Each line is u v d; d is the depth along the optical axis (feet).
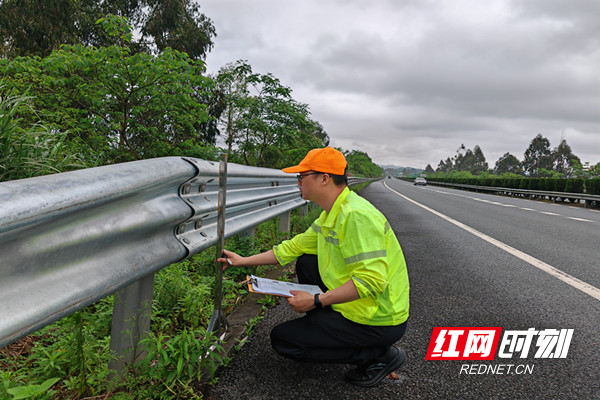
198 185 7.15
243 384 6.17
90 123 20.53
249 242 12.49
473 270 14.74
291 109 37.09
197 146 25.25
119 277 4.71
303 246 7.89
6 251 3.38
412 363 7.27
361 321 6.19
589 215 40.01
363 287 5.76
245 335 8.09
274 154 38.22
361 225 5.89
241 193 10.31
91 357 5.82
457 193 86.94
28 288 3.60
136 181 4.86
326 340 6.30
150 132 23.27
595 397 6.22
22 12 39.75
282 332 6.48
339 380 6.48
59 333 6.36
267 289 6.49
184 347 5.47
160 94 21.52
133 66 19.95
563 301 11.14
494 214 37.04
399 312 6.32
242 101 36.24
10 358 5.97
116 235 4.71
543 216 36.19
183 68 21.94
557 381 6.71
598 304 10.94
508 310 10.31
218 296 7.38
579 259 17.02
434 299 11.12
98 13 51.39
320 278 7.67
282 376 6.49
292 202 17.58
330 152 6.47
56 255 3.89
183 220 6.42
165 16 56.85
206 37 61.72
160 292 8.30
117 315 5.70
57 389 5.52
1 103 8.69
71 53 19.98
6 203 3.14
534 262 16.24
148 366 5.35
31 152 8.77
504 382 6.63
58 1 41.11
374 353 6.43
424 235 23.31
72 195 3.82
